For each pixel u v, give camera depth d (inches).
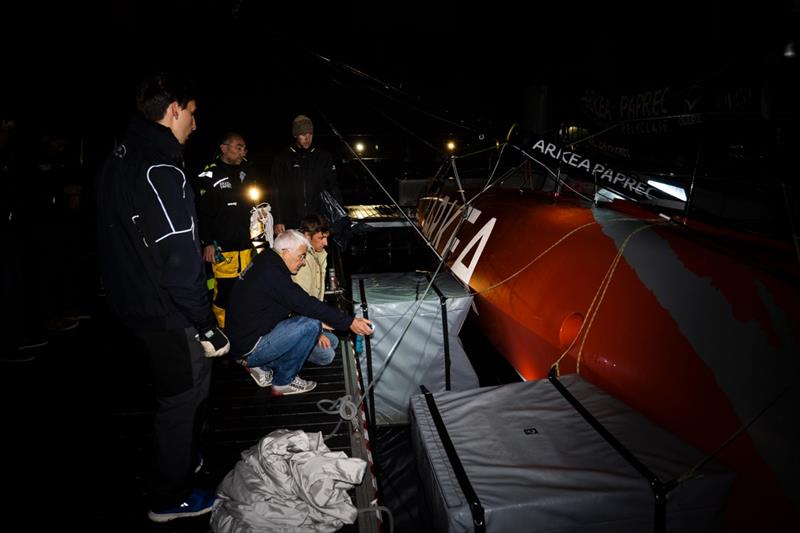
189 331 81.2
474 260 187.8
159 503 86.9
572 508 74.4
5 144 154.0
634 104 253.1
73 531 86.0
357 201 471.8
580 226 140.1
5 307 151.9
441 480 79.7
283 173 188.9
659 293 101.3
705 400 84.7
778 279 84.1
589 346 112.3
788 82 78.7
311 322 128.7
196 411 85.5
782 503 72.1
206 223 163.9
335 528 86.7
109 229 76.8
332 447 110.3
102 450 108.4
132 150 76.1
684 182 142.9
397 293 165.2
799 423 71.2
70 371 146.9
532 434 89.5
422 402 101.7
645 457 81.9
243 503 87.1
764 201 118.4
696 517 77.2
